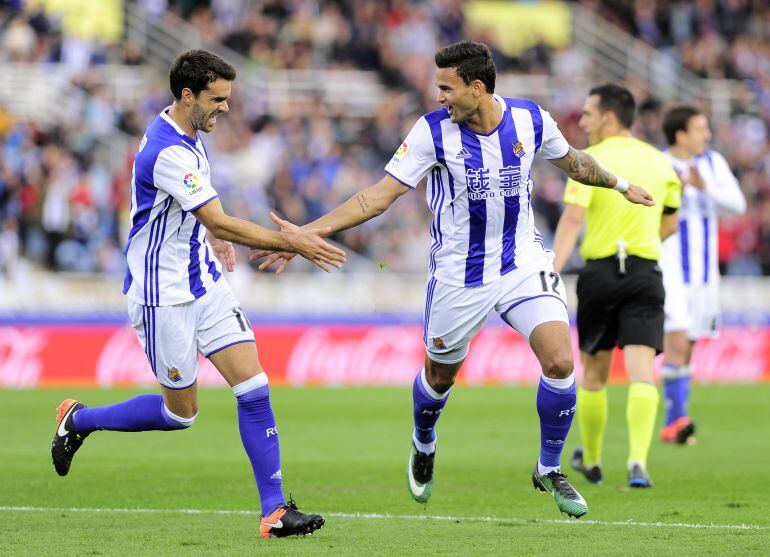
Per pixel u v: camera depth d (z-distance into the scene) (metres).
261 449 20.67
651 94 89.31
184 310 20.80
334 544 20.00
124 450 35.69
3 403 49.66
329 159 76.38
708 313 37.06
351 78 85.62
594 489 27.83
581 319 28.23
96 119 75.06
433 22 90.00
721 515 23.67
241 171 73.62
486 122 20.98
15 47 79.31
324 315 61.59
